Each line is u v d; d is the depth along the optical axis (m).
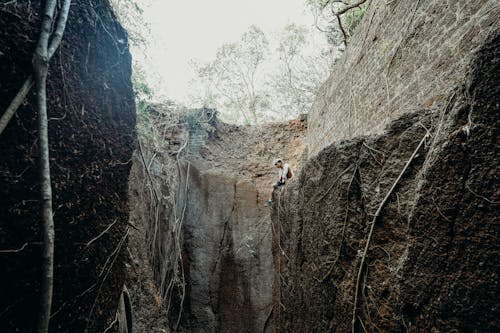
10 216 1.45
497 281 1.84
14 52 1.49
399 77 4.55
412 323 2.33
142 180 7.04
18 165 1.49
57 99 1.78
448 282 2.06
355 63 6.19
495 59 1.84
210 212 10.02
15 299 1.45
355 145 3.47
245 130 12.16
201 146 10.79
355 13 7.84
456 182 2.04
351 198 3.34
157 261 7.38
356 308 3.01
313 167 4.38
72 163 1.88
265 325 9.44
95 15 2.20
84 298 1.98
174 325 8.57
